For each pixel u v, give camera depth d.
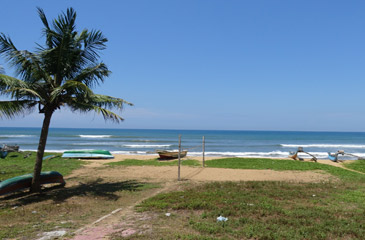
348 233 5.64
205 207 7.65
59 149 43.53
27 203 8.96
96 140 68.25
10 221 6.79
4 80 8.27
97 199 9.48
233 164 20.81
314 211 7.27
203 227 5.80
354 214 7.07
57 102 10.32
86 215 7.35
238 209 7.46
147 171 17.39
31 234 5.66
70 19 10.00
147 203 8.31
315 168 18.92
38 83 10.17
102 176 15.40
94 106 10.18
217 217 6.73
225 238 5.20
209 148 50.81
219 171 17.33
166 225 6.14
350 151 48.62
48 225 6.38
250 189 10.88
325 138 103.00
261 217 6.71
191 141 70.75
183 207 7.71
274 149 50.25
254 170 17.86
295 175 15.84
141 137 88.00
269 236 5.23
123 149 46.22
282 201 8.63
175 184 12.62
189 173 16.52
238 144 62.22
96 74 11.06
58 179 12.14
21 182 10.44
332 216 6.79
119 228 5.96
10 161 21.39
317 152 44.91
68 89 10.11
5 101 9.23
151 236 5.36
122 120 10.84
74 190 11.17
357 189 11.27
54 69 10.49
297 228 5.85
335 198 9.22
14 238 5.45
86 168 18.97
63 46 10.11
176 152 25.58
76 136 86.56
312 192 10.21
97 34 10.77
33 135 87.12
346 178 14.82
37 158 10.75
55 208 8.11
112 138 79.38
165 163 21.86
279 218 6.51
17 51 9.42
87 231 5.77
